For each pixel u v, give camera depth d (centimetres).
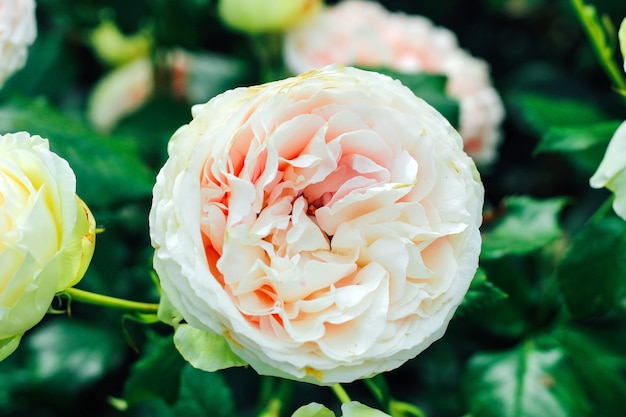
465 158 38
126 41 61
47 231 37
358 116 36
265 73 58
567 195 68
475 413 46
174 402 44
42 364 54
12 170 37
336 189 38
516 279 48
